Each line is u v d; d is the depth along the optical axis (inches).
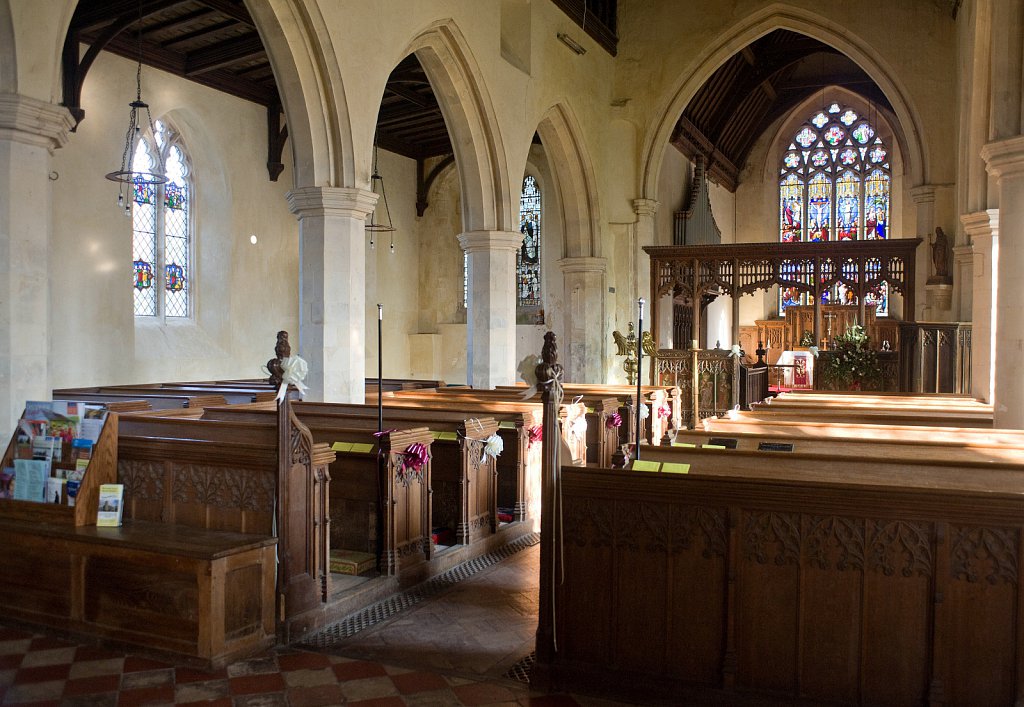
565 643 159.2
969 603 133.0
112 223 475.2
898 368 561.9
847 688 139.9
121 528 192.5
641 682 152.1
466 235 495.2
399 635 191.0
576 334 640.4
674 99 642.2
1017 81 268.1
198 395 363.9
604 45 640.4
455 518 263.0
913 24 570.9
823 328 823.1
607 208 653.3
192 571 170.7
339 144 361.1
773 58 789.2
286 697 157.3
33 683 161.9
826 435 214.8
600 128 640.4
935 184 566.6
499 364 498.6
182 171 550.0
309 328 358.9
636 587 153.3
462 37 449.4
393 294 736.3
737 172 949.2
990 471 159.6
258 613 181.2
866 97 872.3
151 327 524.4
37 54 238.5
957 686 133.6
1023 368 265.6
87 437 198.8
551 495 157.2
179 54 512.4
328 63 350.9
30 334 237.9
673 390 475.2
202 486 198.2
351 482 233.9
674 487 149.2
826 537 140.7
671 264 635.5
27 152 237.0
